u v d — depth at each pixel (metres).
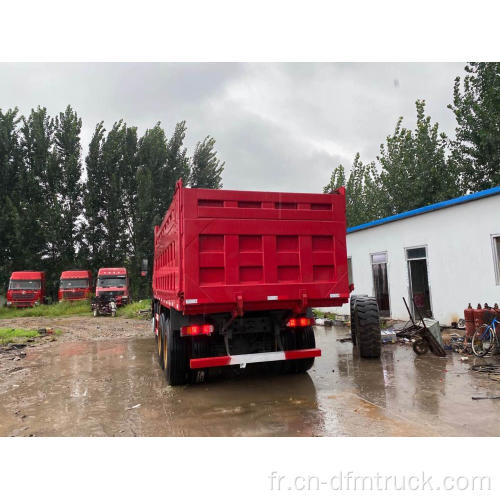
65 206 34.12
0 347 10.72
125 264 33.81
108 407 5.32
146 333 13.80
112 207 33.94
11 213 30.55
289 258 5.92
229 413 4.90
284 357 5.89
